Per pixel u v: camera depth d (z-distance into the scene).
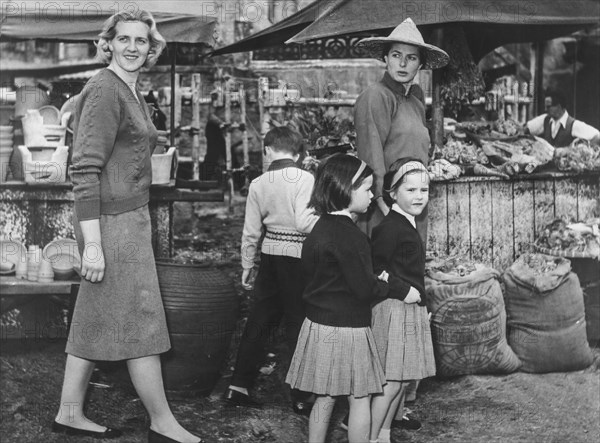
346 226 3.57
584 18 5.34
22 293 4.73
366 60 11.20
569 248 5.22
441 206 5.30
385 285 3.59
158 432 3.77
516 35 6.74
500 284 5.13
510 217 5.41
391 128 4.31
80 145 3.58
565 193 5.51
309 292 3.62
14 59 11.01
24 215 5.09
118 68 3.73
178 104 9.47
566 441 3.94
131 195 3.72
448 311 4.73
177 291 4.27
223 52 6.71
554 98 7.31
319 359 3.53
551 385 4.76
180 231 8.62
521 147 5.61
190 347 4.27
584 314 5.00
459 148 5.48
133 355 3.68
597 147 5.91
